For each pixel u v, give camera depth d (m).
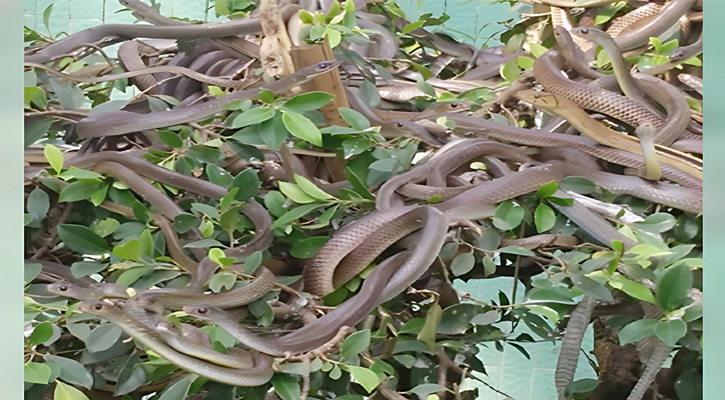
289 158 1.49
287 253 1.49
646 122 1.53
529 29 1.97
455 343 1.41
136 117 1.48
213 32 1.70
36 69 1.63
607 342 1.69
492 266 1.38
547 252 1.43
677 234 1.46
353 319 1.32
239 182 1.42
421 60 2.02
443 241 1.36
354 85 1.74
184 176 1.46
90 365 1.38
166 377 1.34
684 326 1.28
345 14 1.62
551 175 1.44
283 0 1.64
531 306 1.38
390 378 1.38
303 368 1.26
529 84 1.69
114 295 1.31
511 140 1.53
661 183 1.46
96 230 1.46
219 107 1.49
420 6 2.21
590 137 1.50
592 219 1.42
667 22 1.73
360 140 1.46
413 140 1.53
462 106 1.69
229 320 1.28
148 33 1.71
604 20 1.82
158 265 1.37
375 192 1.50
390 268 1.35
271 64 1.51
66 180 1.44
